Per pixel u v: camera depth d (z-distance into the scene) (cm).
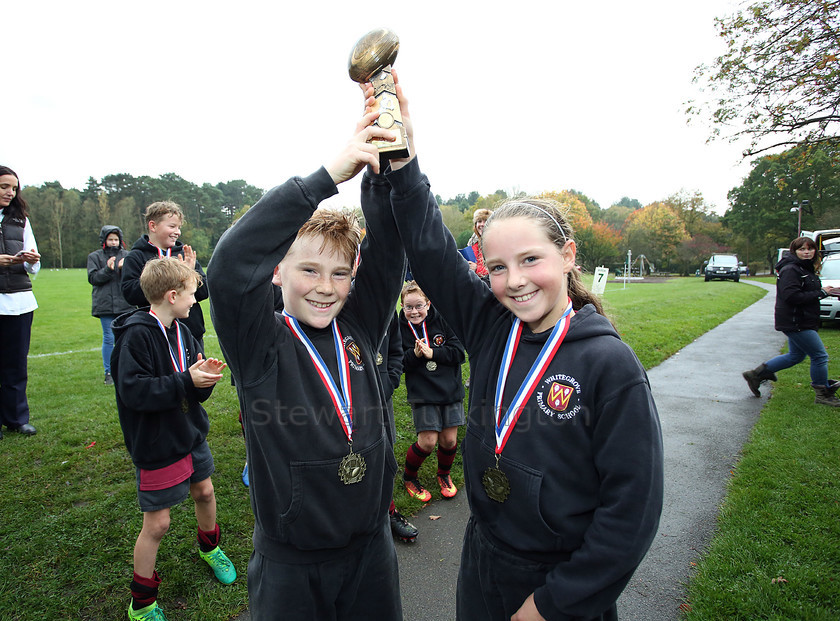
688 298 1877
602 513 120
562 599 119
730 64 931
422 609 242
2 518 303
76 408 513
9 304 424
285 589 138
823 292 538
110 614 231
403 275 174
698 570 262
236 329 130
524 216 134
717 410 543
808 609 226
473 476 146
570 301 147
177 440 223
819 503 319
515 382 140
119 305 618
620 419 121
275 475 137
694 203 6681
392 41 133
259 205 127
